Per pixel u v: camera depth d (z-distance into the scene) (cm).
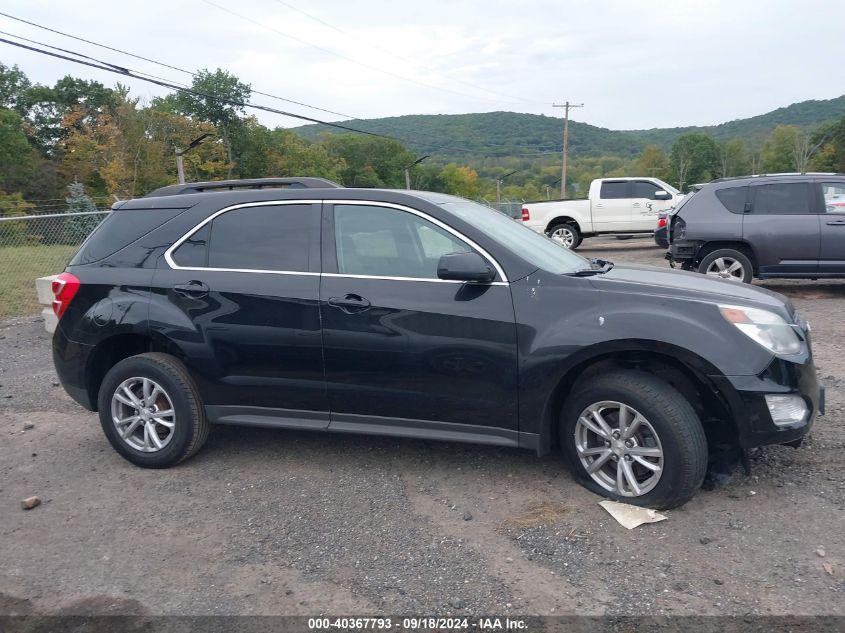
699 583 328
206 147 4728
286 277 452
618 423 402
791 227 1009
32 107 6900
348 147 9606
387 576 346
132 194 4125
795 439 392
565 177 5597
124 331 477
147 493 448
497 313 412
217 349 462
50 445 542
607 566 345
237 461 493
